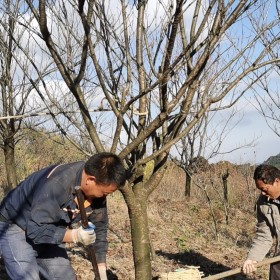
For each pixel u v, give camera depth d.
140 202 4.68
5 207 3.83
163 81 3.87
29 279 3.76
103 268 4.24
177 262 7.75
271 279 5.23
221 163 14.66
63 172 3.65
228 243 9.79
